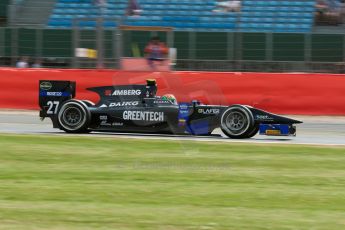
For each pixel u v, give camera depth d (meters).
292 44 65.69
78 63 65.81
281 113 57.38
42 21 77.81
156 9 79.44
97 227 16.72
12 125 45.81
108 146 33.47
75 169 26.42
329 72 64.38
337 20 75.75
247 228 16.86
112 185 22.94
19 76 59.56
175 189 22.31
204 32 66.62
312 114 57.03
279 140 38.41
